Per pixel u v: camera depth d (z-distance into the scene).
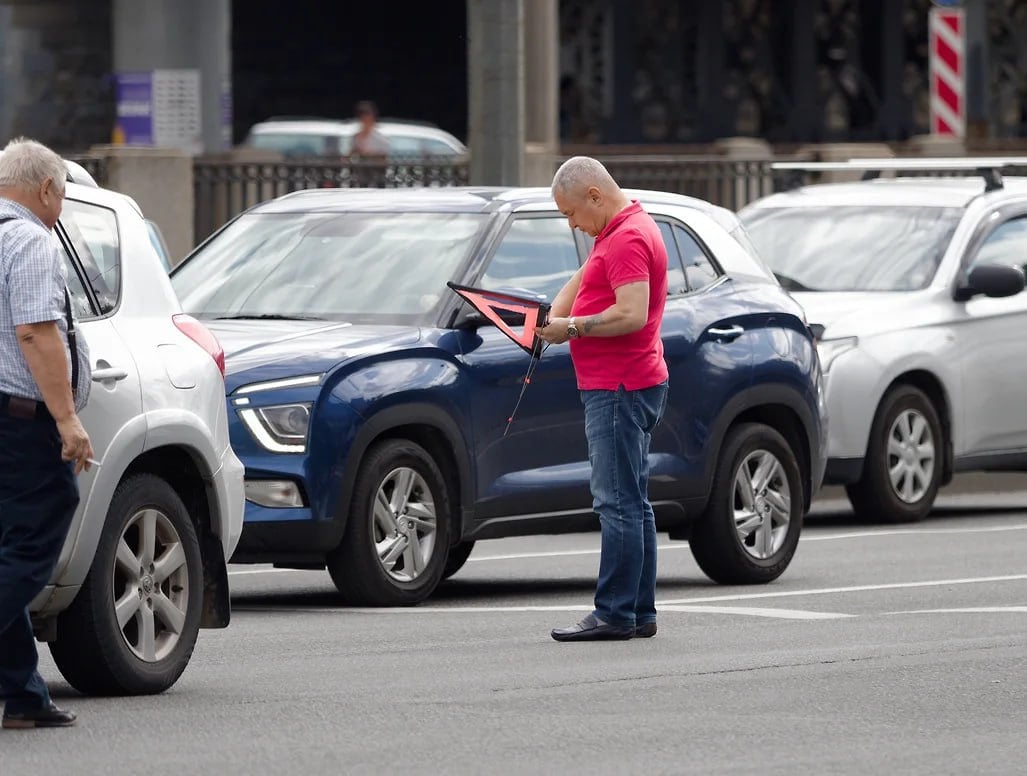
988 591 32.44
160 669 23.52
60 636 22.84
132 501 23.09
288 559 30.16
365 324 31.80
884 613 30.11
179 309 24.34
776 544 34.34
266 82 104.06
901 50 101.25
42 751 20.59
